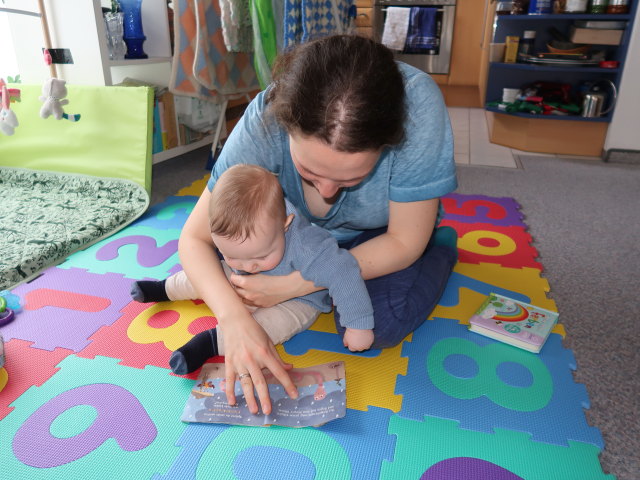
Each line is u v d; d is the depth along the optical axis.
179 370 0.94
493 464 0.79
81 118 1.84
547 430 0.86
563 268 1.44
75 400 0.92
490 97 3.02
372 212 1.04
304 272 0.95
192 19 1.96
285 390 0.91
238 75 2.24
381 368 1.01
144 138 1.79
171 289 1.17
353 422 0.87
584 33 2.53
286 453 0.81
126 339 1.08
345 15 1.95
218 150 2.58
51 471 0.78
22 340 1.07
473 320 1.12
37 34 1.92
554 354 1.06
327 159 0.66
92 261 1.42
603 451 0.83
